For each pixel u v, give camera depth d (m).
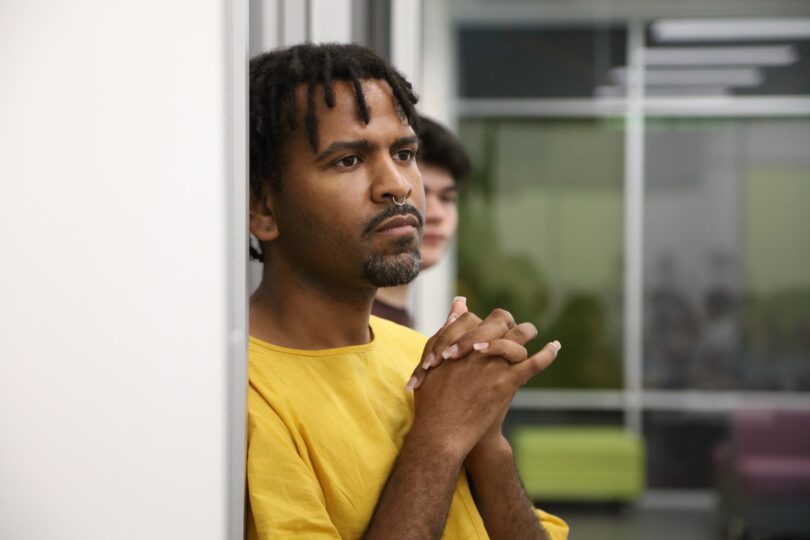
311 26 1.87
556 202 6.29
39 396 0.74
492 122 6.35
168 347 0.75
